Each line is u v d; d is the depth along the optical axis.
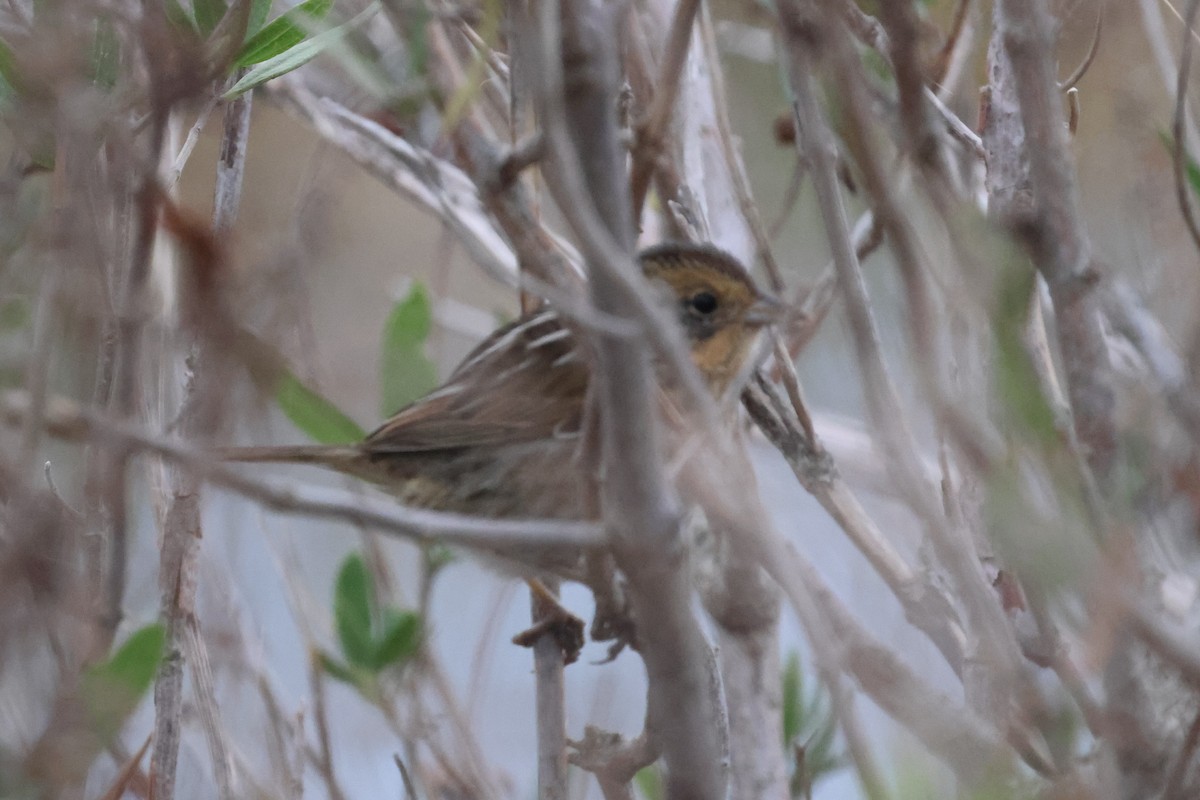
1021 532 5.65
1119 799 6.42
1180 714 6.55
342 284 11.46
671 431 6.84
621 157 5.35
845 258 6.09
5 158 7.02
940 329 6.59
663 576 5.55
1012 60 6.39
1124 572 5.77
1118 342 8.23
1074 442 6.30
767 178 12.33
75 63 5.66
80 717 6.47
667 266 9.93
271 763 8.99
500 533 5.50
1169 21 9.77
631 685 10.59
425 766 9.23
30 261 6.79
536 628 9.24
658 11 9.97
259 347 6.21
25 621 6.12
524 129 7.70
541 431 10.12
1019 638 7.26
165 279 7.91
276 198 10.33
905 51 5.68
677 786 5.75
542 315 10.23
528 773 10.96
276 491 5.28
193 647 7.99
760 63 12.67
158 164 6.07
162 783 7.80
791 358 9.82
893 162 6.93
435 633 10.57
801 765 8.30
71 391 6.62
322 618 10.52
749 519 6.17
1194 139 8.69
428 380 10.27
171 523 7.93
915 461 6.21
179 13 6.80
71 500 7.26
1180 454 6.59
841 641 7.81
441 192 9.80
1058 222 6.44
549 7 5.16
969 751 6.96
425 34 6.53
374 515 5.37
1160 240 8.57
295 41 7.51
